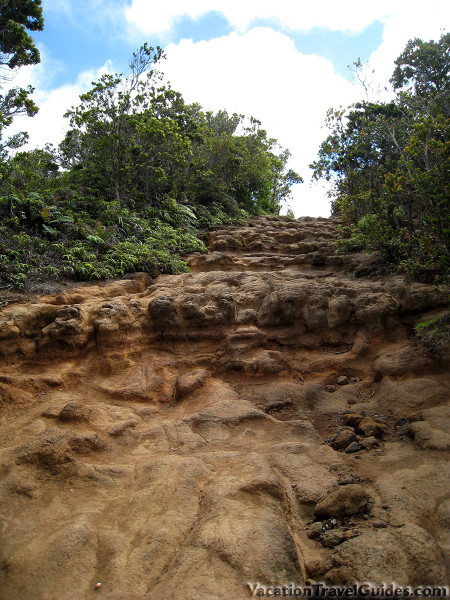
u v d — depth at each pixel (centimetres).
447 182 600
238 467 408
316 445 456
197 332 674
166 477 383
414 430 438
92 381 586
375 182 1172
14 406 513
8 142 1080
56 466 389
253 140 1877
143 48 1238
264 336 679
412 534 290
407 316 666
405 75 1433
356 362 625
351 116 1343
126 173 1216
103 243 930
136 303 691
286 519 346
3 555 286
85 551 296
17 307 629
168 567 287
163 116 1498
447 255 593
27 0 1085
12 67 1127
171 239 1085
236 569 279
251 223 1441
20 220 899
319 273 929
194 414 521
